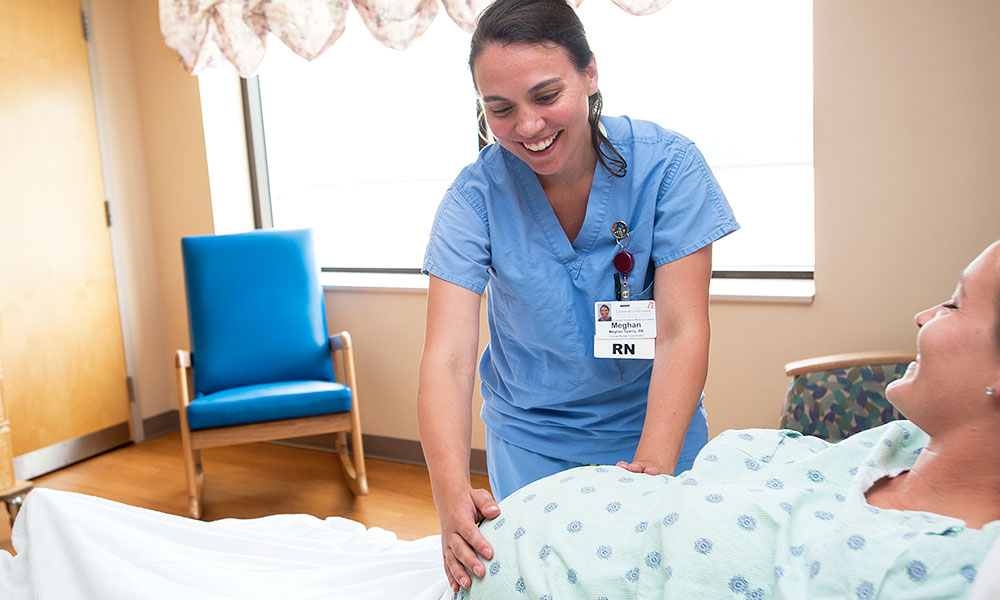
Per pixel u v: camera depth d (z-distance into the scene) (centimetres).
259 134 412
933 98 246
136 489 352
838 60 255
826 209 265
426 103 389
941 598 82
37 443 368
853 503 98
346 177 414
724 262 323
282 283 354
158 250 421
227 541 153
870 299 265
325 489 343
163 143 407
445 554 117
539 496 112
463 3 303
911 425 114
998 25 235
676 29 316
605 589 98
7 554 145
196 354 345
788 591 88
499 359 168
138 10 399
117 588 122
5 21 351
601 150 147
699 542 95
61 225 376
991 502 94
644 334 152
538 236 154
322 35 341
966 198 248
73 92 380
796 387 236
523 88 122
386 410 372
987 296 92
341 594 133
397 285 360
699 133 325
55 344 375
